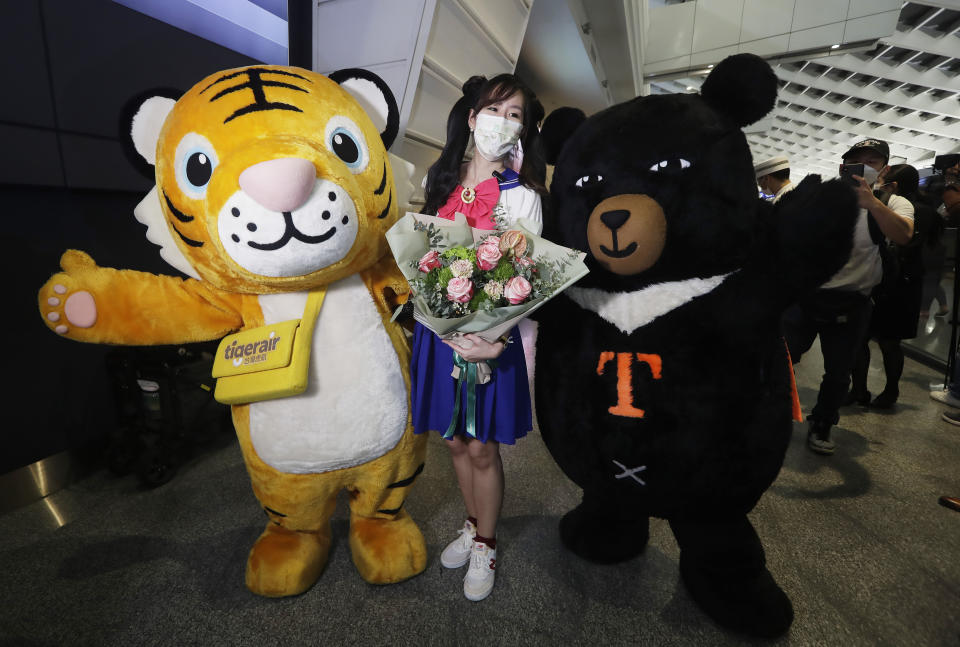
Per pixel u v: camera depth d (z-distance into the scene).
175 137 1.14
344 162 1.20
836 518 1.87
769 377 1.16
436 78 2.65
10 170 1.77
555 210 1.35
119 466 2.10
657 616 1.38
